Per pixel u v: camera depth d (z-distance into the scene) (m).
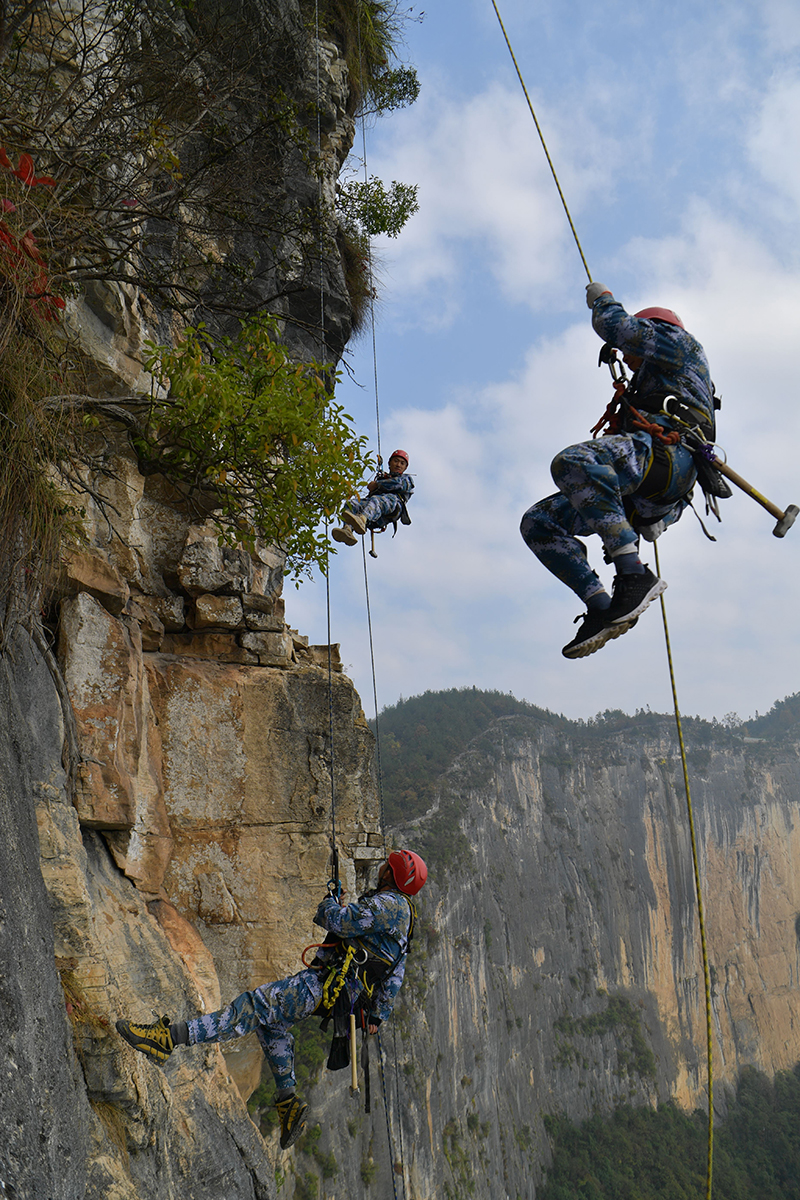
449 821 120.81
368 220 12.39
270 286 10.45
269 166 8.29
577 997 117.38
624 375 3.45
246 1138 7.51
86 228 5.39
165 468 8.07
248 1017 4.41
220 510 9.03
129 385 7.52
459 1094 85.44
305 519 7.50
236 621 8.96
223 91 7.06
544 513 3.30
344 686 9.23
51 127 5.78
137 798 7.50
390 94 13.63
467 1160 79.88
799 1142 119.00
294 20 9.89
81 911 5.25
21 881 3.87
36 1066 3.69
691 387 3.24
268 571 10.59
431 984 90.50
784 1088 130.62
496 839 125.56
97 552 7.05
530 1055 103.38
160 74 6.60
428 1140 73.81
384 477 8.14
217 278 8.82
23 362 4.20
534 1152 95.31
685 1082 121.75
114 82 6.48
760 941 145.88
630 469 3.07
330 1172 59.22
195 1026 4.37
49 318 4.59
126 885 7.20
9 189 4.36
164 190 7.21
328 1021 4.59
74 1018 5.04
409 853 4.78
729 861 150.12
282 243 10.04
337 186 12.27
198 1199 6.38
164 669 8.58
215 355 7.50
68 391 4.86
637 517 3.36
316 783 8.80
